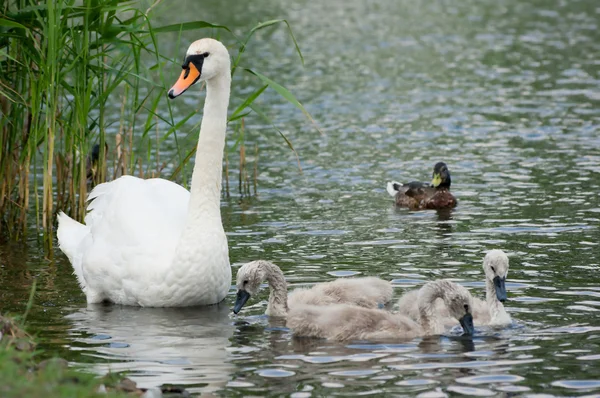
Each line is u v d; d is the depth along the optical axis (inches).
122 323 511.2
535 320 499.8
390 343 474.9
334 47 1641.2
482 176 869.2
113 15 637.9
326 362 444.8
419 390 406.3
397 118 1129.4
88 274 553.0
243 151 828.0
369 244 663.8
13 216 709.3
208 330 498.3
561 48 1578.5
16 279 598.5
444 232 694.5
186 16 1861.5
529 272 584.1
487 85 1314.0
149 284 535.8
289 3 2140.7
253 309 539.2
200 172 540.7
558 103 1184.2
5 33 631.2
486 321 502.3
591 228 685.9
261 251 646.5
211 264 534.9
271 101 1236.5
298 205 786.2
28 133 697.0
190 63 547.2
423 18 1937.7
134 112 683.4
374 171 904.3
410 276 584.4
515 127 1064.2
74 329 498.9
